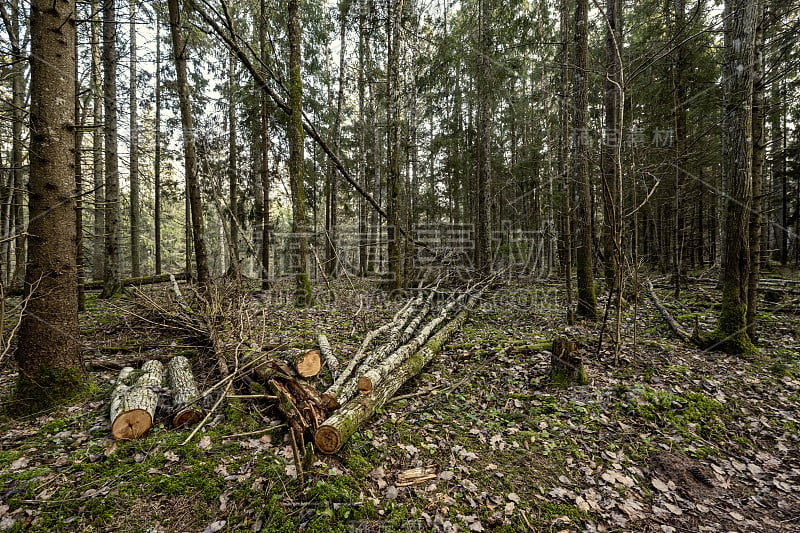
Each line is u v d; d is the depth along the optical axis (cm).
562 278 1292
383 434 326
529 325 706
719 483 271
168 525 217
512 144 1684
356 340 582
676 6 809
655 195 984
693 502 254
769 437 321
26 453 270
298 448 294
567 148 674
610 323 664
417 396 409
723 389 393
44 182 331
